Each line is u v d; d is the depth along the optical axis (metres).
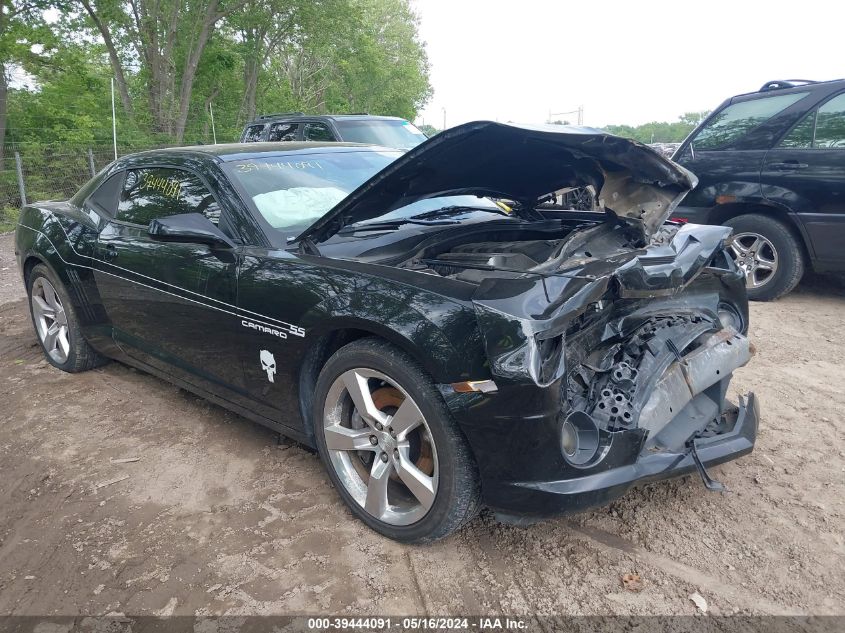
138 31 20.61
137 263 3.63
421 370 2.39
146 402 4.12
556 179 3.08
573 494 2.24
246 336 3.04
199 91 24.61
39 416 3.96
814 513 2.77
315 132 9.91
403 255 2.91
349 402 2.76
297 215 3.23
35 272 4.56
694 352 2.73
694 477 3.06
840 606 2.26
